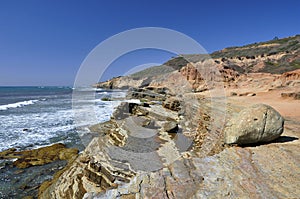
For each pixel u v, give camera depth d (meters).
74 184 5.59
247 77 31.23
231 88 27.20
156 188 3.37
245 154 4.48
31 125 14.80
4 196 6.21
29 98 39.47
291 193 3.01
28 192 6.39
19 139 11.59
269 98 17.22
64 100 34.03
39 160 8.57
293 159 4.13
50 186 6.40
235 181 3.41
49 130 13.37
